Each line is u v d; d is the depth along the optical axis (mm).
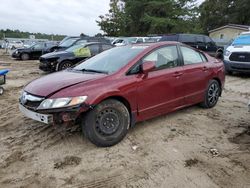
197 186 3436
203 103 6250
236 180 3555
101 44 13141
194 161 4008
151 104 4918
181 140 4711
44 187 3447
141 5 42594
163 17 41625
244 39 11773
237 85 9766
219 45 19141
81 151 4301
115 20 48781
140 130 5094
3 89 8391
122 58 4938
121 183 3514
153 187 3428
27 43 32594
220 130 5160
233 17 50656
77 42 16344
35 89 4363
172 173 3711
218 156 4164
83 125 4246
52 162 4008
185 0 42500
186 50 5801
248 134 5000
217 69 6430
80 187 3443
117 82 4434
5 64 17969
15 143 4609
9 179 3617
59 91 4141
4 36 56250
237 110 6414
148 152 4281
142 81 4707
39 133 4977
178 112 6121
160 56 5176
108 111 4324
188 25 41688
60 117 4035
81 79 4430
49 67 12234
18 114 6094
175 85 5301
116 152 4270
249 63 10836
